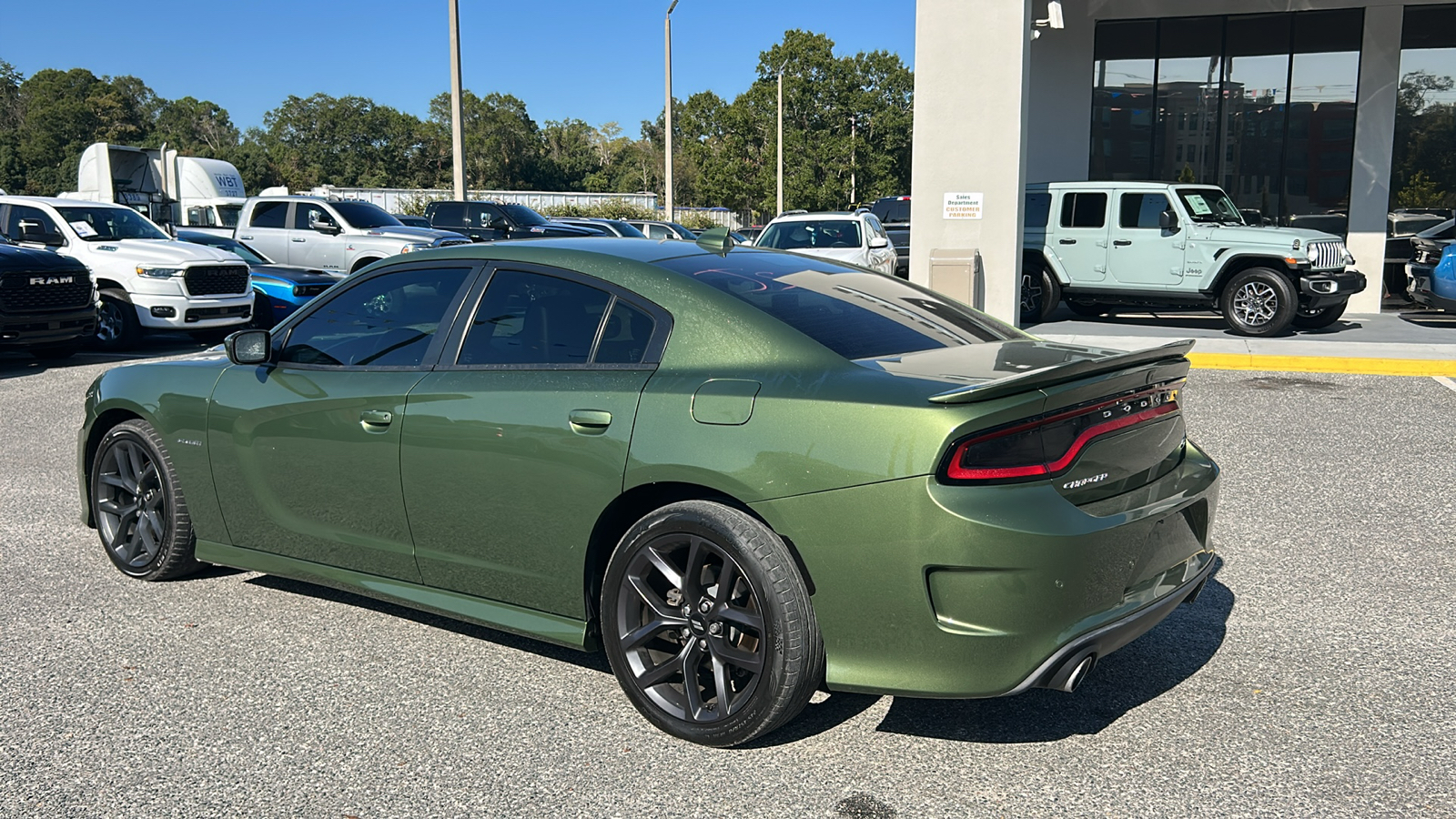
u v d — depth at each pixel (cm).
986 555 279
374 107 12456
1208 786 295
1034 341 380
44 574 486
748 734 311
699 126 9269
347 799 291
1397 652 388
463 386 365
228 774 305
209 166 2706
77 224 1404
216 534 448
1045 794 291
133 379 471
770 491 300
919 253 1266
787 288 362
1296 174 1695
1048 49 1752
